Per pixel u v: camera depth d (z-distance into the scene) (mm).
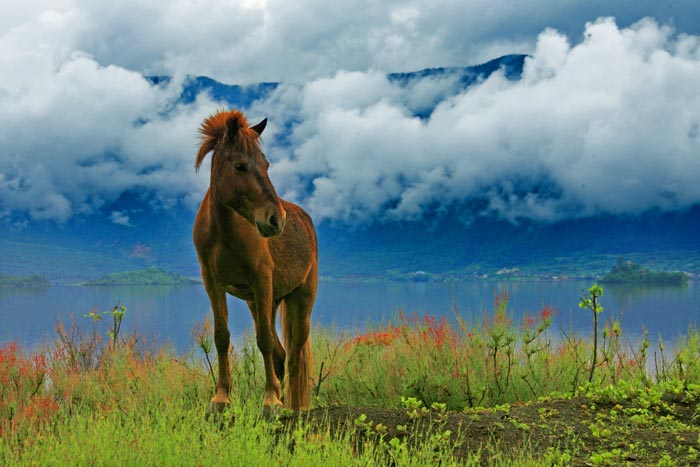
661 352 8914
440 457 5039
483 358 8508
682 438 5664
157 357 8812
